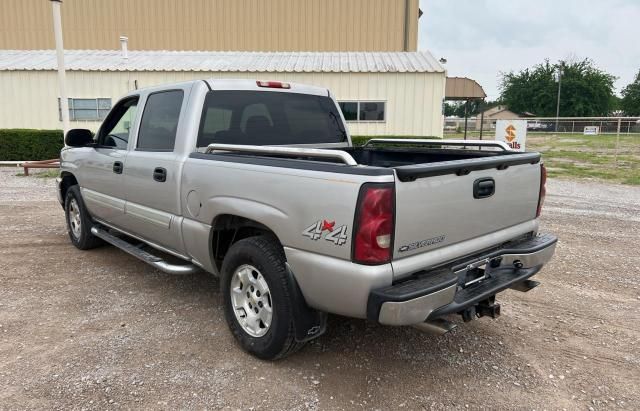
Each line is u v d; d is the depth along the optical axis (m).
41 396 2.97
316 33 27.38
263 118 4.42
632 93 79.19
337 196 2.74
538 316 4.26
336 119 5.04
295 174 2.97
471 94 21.17
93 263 5.49
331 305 2.88
